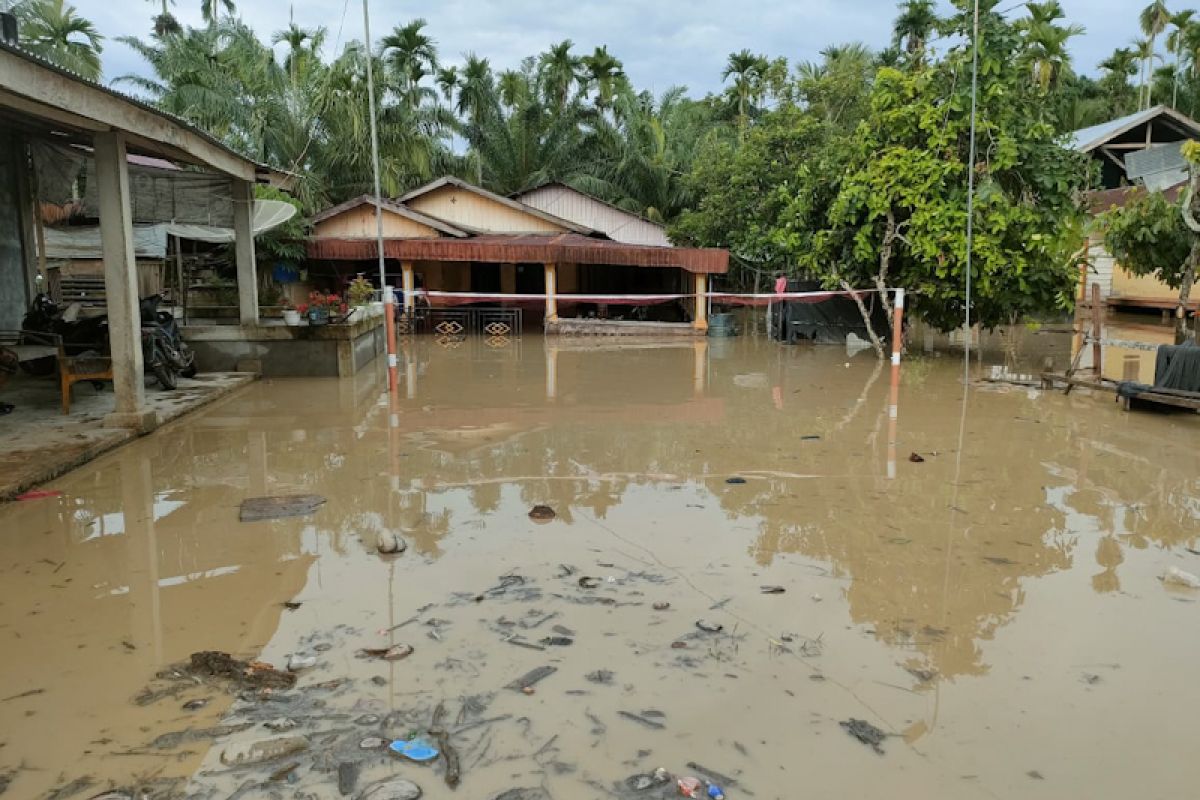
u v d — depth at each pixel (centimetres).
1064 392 988
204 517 496
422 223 1970
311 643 328
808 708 281
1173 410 859
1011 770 247
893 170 1219
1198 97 3278
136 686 294
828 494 552
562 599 372
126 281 693
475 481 584
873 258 1288
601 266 2427
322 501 531
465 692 289
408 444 706
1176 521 496
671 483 580
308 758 251
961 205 1179
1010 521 495
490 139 2925
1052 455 668
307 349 1091
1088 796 236
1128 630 344
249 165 1002
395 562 420
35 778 240
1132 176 2016
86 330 877
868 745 259
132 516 497
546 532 469
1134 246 1085
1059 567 418
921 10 2992
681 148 3055
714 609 362
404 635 335
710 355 1448
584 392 1016
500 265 2289
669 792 235
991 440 726
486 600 371
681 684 296
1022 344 1592
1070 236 1184
